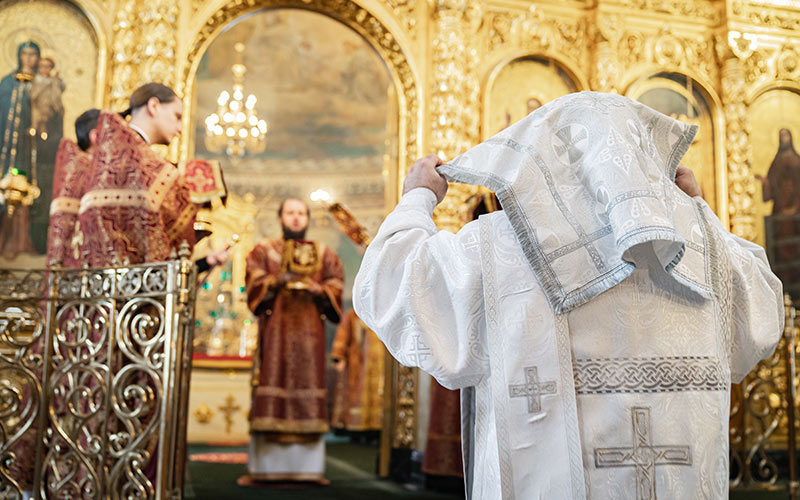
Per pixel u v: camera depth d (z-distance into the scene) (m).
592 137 1.33
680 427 1.21
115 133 3.80
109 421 3.56
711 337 1.28
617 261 1.24
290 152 13.70
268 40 13.06
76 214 4.09
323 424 5.76
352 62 13.55
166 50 6.04
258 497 5.15
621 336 1.25
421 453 6.01
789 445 5.32
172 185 3.86
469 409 1.47
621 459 1.19
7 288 3.73
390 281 1.36
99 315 3.81
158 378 3.46
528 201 1.31
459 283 1.31
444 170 1.43
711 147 7.44
